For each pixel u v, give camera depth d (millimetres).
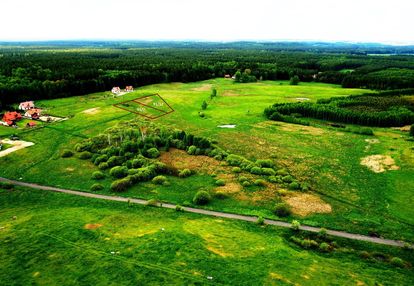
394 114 134000
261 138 117875
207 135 120812
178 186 82938
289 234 63250
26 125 127750
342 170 91375
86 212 68750
